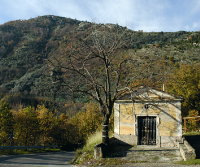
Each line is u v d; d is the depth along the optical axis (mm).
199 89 26812
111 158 12016
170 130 14609
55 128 34344
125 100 15555
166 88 28516
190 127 24797
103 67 15562
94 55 14898
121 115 15664
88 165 11211
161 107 15016
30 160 14086
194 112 25344
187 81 27469
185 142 12953
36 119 28891
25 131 27891
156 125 14945
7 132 26203
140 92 15469
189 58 55312
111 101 13883
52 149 27719
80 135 38688
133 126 15320
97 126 31000
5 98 53000
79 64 14391
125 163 10992
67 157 16859
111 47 14688
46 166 11406
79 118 35375
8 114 25781
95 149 12414
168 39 97875
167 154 12484
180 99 14703
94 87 13945
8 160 13680
